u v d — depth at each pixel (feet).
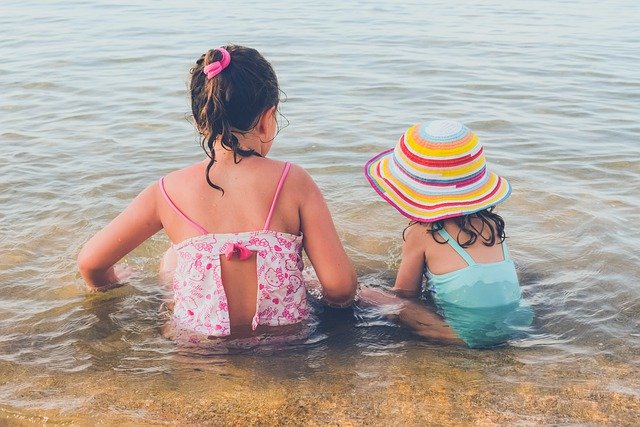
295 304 9.30
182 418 7.74
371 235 12.73
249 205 8.95
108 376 8.48
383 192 10.73
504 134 18.20
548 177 15.26
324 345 9.16
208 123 8.75
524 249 11.96
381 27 33.17
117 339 9.32
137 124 18.63
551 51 28.27
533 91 22.43
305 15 36.24
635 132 18.35
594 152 16.83
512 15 37.11
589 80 23.85
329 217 9.43
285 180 9.09
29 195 14.08
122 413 7.80
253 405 7.94
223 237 8.90
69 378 8.45
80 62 25.57
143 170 15.46
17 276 11.05
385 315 9.93
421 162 10.45
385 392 8.16
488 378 8.41
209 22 33.96
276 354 8.94
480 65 25.85
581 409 7.82
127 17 35.37
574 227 12.76
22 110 19.92
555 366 8.64
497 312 9.97
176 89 22.02
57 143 17.15
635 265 11.25
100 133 17.92
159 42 29.14
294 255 9.20
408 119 19.27
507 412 7.79
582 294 10.43
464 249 10.15
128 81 23.03
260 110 8.83
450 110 20.24
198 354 8.94
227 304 9.00
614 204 13.75
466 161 10.36
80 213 13.29
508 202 13.92
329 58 26.63
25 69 24.50
